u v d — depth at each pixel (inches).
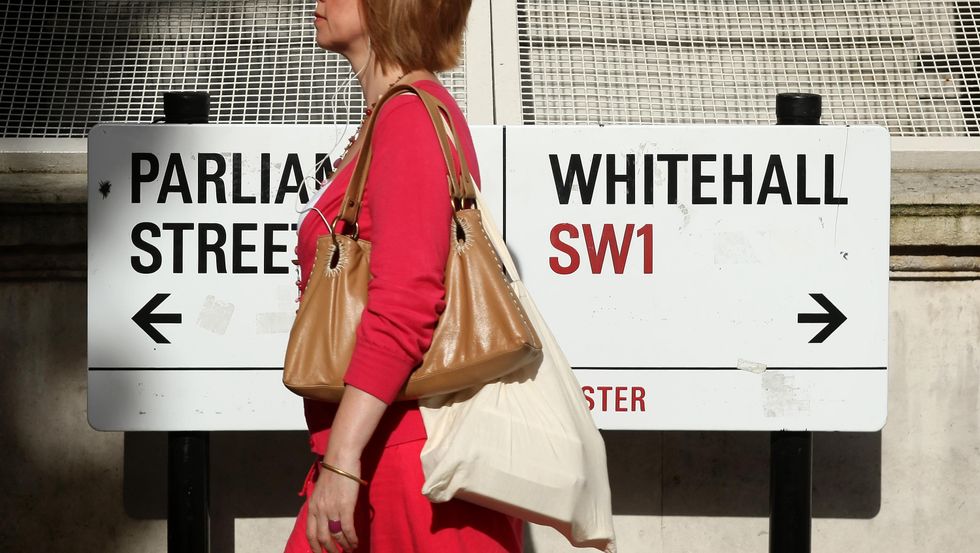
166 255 101.0
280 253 101.6
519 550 69.1
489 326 62.9
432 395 63.6
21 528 113.2
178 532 101.8
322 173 101.4
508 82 118.0
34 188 109.0
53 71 121.1
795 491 103.4
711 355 103.0
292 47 121.8
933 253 112.4
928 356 114.5
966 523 115.7
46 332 111.7
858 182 102.3
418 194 62.1
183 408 101.6
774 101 121.8
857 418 103.1
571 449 65.3
